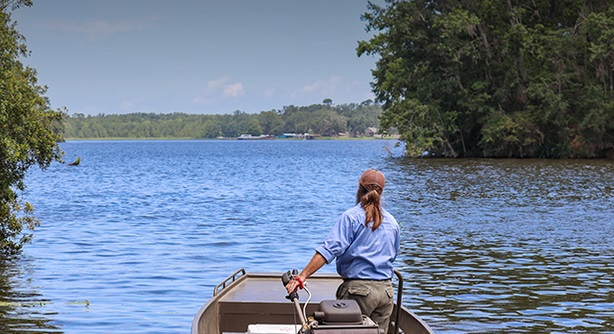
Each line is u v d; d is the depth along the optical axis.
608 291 14.75
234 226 26.73
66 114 19.25
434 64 81.00
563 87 76.62
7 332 11.57
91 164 89.50
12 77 18.00
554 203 33.00
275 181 54.94
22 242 20.20
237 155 126.88
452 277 16.17
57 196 40.91
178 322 12.30
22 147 17.48
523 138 77.50
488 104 80.44
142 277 16.47
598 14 75.75
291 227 26.45
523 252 19.64
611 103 72.44
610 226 25.05
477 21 74.44
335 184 51.03
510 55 78.62
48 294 14.52
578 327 12.00
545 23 82.88
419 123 79.81
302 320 6.62
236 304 8.63
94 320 12.41
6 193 18.91
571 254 19.28
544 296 14.31
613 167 61.03
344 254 7.02
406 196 36.81
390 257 7.05
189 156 123.00
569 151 77.19
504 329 11.84
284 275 6.88
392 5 80.56
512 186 42.72
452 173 55.44
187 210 32.84
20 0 19.30
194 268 17.75
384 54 88.31
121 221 28.28
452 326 12.02
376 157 106.00
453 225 25.42
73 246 21.38
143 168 78.69
